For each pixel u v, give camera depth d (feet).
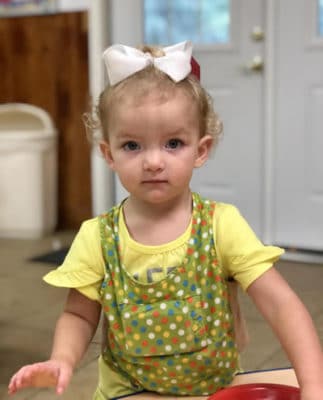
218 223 2.83
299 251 9.99
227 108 10.41
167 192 2.68
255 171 10.38
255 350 5.82
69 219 12.53
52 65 12.16
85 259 2.88
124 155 2.69
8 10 12.41
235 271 2.79
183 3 10.44
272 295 2.69
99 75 10.68
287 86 9.91
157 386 2.93
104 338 3.02
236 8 10.11
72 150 12.25
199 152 2.83
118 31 10.64
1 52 12.62
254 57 10.09
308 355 2.55
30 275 9.13
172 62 2.68
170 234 2.81
